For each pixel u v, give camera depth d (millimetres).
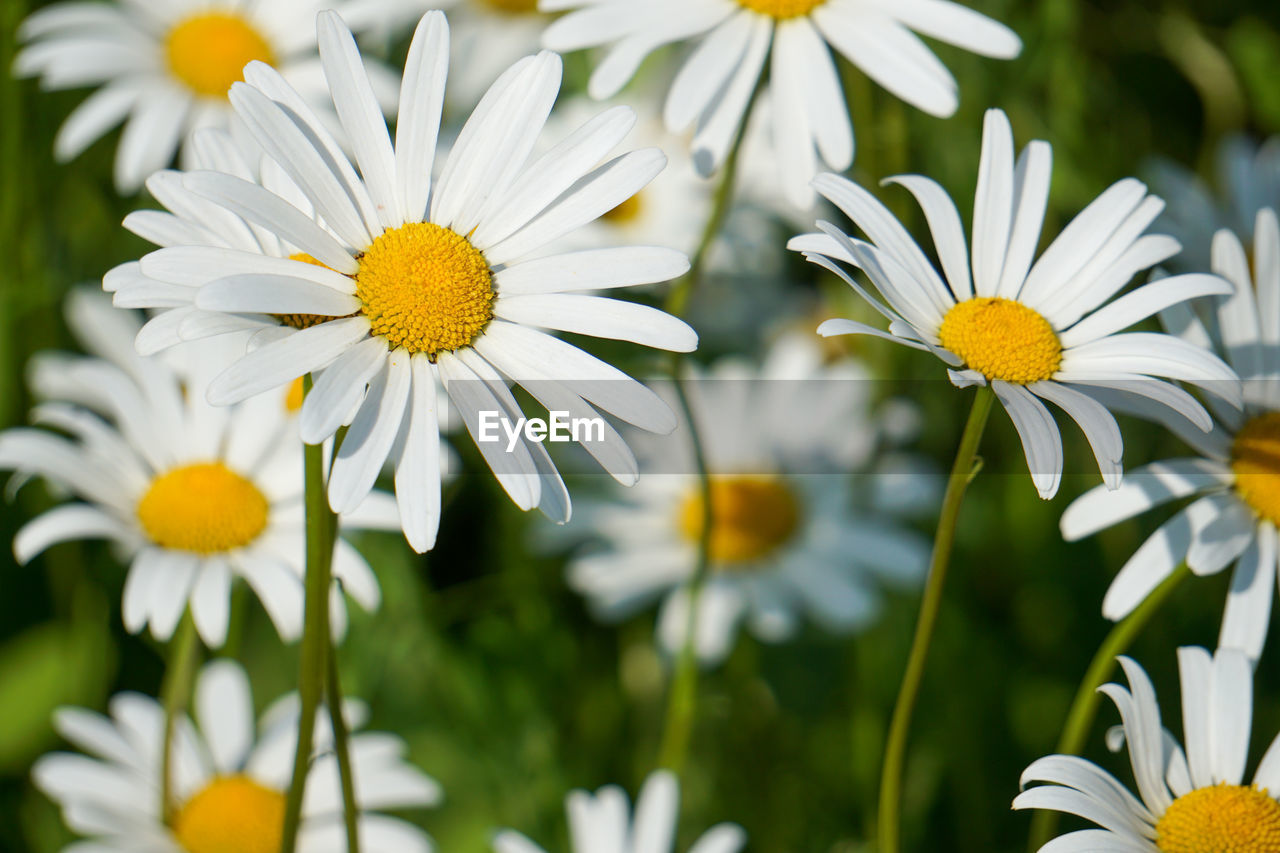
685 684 432
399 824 408
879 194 458
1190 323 375
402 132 346
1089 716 365
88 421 407
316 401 326
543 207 347
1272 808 337
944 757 460
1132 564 374
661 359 416
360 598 398
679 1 416
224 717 412
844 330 330
